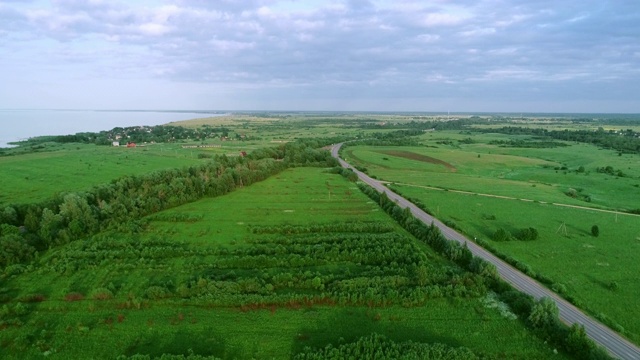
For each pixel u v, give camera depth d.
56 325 62.56
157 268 80.56
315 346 58.28
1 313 63.53
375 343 56.94
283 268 81.88
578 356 55.44
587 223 113.19
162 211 118.69
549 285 76.62
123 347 57.88
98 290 69.44
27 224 94.94
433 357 54.81
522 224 111.94
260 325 63.12
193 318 64.56
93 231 98.50
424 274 74.19
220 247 92.06
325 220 112.50
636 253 91.56
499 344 58.94
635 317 65.50
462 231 106.12
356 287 72.75
